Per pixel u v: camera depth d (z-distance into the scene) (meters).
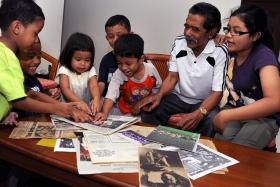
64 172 0.93
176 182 0.82
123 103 1.71
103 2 2.82
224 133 1.42
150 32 2.68
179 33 2.56
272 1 2.20
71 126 1.19
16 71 1.07
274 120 1.44
